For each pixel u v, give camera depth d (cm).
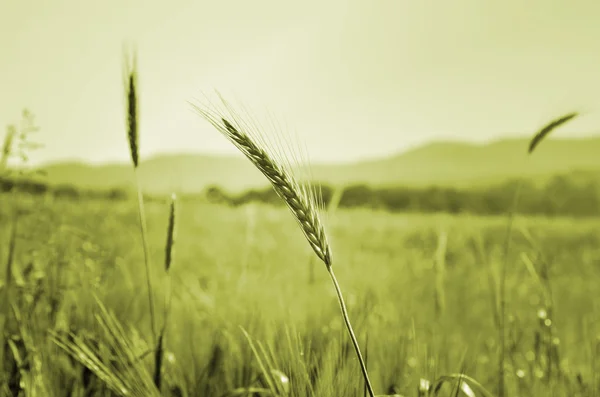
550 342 120
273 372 103
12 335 113
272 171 94
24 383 108
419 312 148
